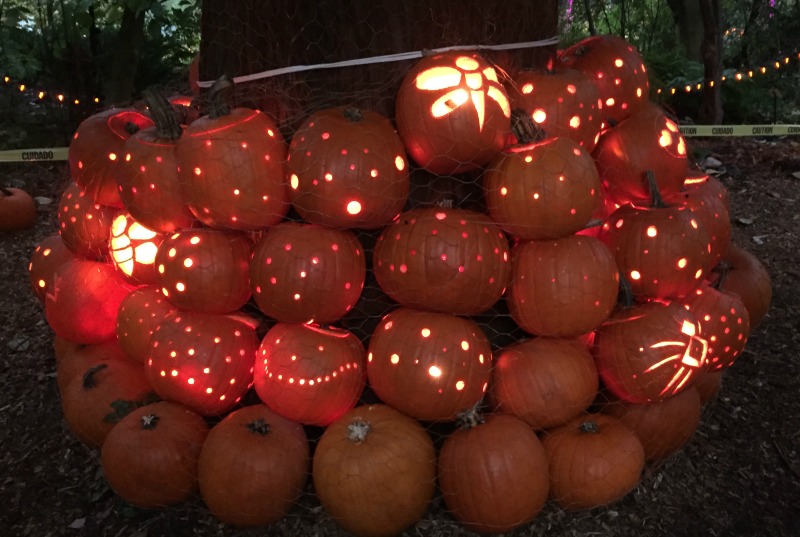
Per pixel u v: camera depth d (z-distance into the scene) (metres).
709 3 9.16
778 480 3.83
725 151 9.54
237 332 3.49
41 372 5.03
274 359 3.34
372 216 3.21
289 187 3.29
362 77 3.43
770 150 9.52
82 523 3.54
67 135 9.46
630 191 3.90
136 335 3.78
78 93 9.45
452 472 3.19
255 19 3.50
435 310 3.30
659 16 13.80
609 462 3.27
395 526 3.15
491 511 3.13
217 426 3.38
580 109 3.54
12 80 10.54
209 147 3.16
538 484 3.18
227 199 3.18
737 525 3.52
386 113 3.48
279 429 3.35
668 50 13.14
